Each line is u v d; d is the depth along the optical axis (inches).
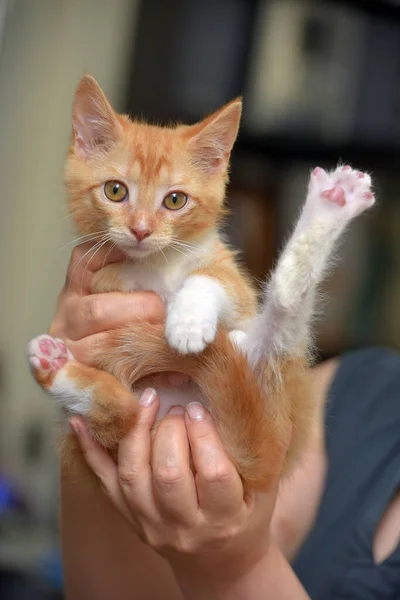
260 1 37.4
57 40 40.9
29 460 40.5
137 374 20.6
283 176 37.0
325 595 22.2
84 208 21.8
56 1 40.9
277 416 19.9
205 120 22.3
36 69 41.3
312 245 19.8
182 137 22.0
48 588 33.4
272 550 20.4
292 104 37.4
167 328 19.8
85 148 22.0
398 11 37.2
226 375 19.7
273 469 19.6
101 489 21.3
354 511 23.2
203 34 38.1
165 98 38.4
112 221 21.3
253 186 36.7
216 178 22.3
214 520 19.1
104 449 20.2
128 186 21.5
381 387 25.3
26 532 36.5
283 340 20.2
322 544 23.1
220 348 19.9
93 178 21.7
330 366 26.6
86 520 22.2
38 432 40.9
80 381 20.1
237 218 36.2
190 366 20.1
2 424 41.5
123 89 38.9
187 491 18.9
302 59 37.4
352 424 24.9
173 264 21.6
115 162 21.5
